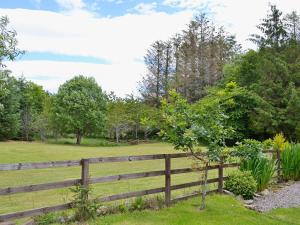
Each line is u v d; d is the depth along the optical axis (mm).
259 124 27906
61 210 5738
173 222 6129
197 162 7738
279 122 27359
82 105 38875
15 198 8289
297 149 12141
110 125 40531
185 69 43906
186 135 6848
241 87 30484
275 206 8156
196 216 6633
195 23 45625
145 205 6969
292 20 37219
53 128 41156
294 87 27812
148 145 35625
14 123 40375
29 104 43969
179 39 47812
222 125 7504
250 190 8719
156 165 16531
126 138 42875
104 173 13641
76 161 5855
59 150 27266
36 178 12211
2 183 11164
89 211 5910
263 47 33500
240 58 37281
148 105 45844
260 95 29047
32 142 38375
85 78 41750
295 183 11516
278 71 28766
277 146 12883
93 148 30734
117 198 6484
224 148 7844
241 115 28906
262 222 6633
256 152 8227
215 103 7293
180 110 7246
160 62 48500
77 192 5883
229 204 7734
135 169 14969
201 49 44250
